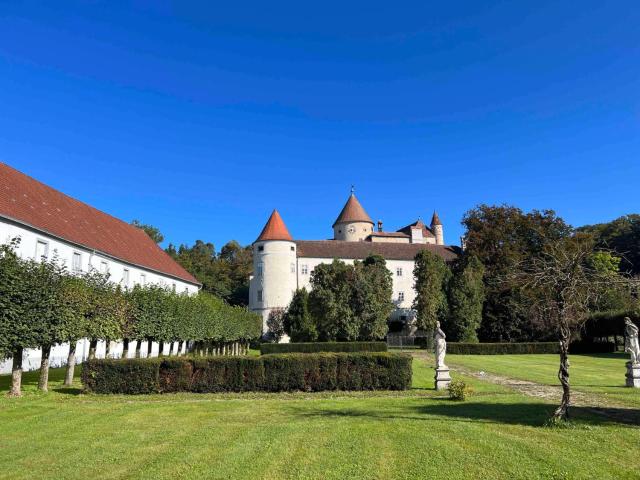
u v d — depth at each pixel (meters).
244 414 12.44
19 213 25.75
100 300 19.89
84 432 10.43
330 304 46.94
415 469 7.58
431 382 19.56
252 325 52.91
